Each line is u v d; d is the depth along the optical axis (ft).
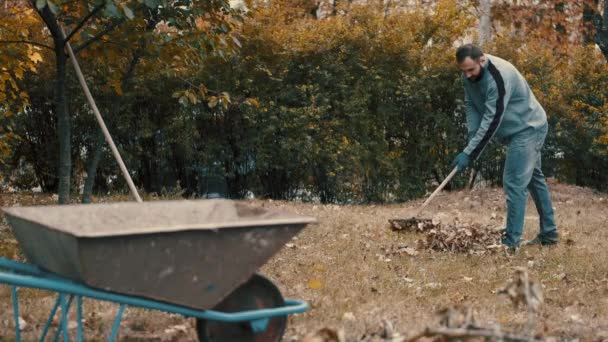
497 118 27.37
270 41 44.32
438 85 47.21
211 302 13.89
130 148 44.45
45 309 18.43
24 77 43.04
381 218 36.78
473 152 28.14
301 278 22.91
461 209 43.29
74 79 42.50
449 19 49.39
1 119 39.55
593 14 72.18
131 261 13.16
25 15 30.81
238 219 16.11
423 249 28.30
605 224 37.35
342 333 11.74
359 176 46.75
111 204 15.89
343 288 21.75
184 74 42.86
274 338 14.99
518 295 12.64
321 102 45.27
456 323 12.15
